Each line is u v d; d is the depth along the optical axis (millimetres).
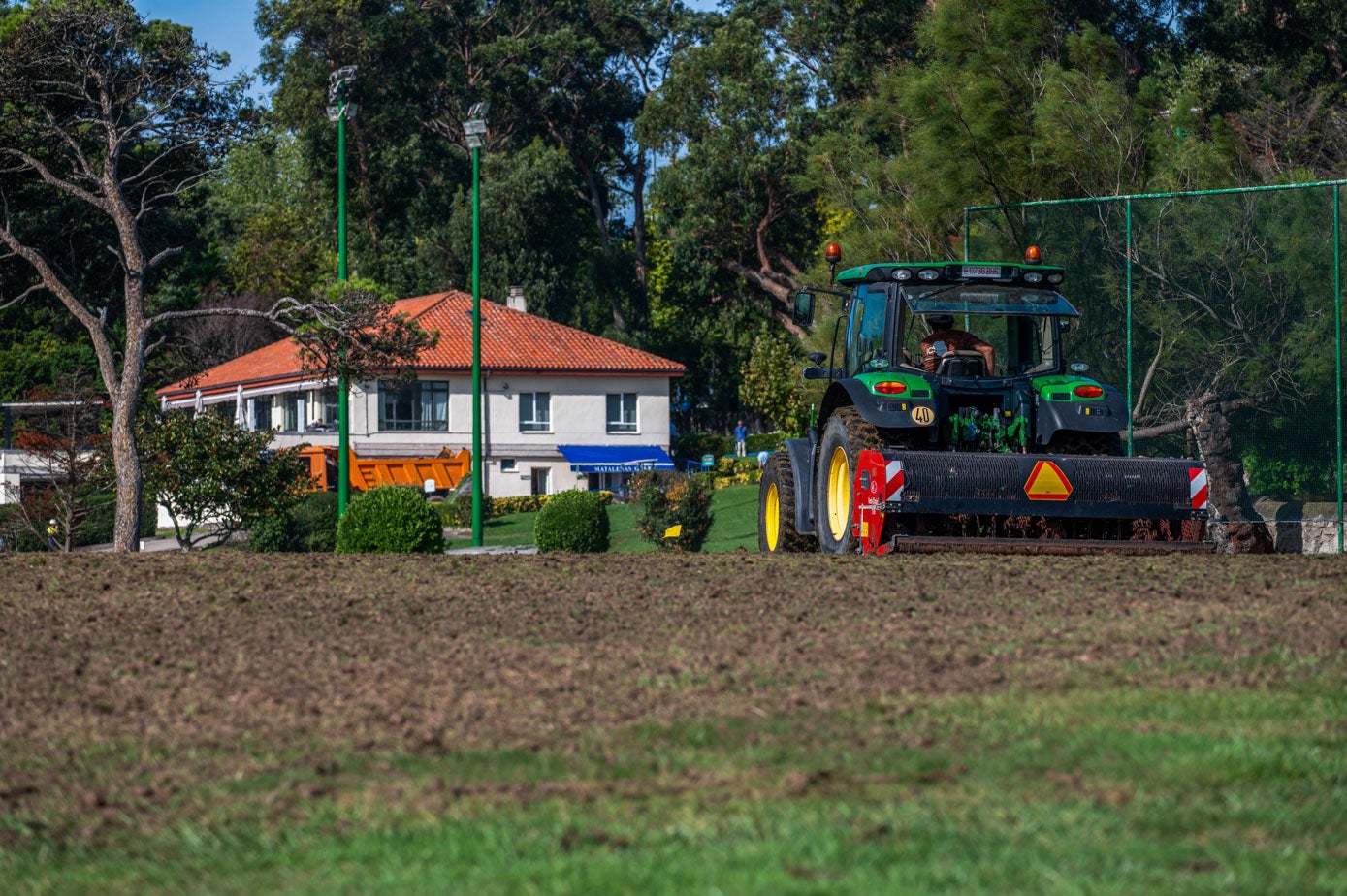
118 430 91875
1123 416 48406
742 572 40594
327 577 42000
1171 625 29453
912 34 167500
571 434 195625
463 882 14922
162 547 144125
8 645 30203
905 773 18594
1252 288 60969
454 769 19562
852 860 15188
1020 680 24438
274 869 15852
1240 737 19984
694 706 22969
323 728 22188
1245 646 26891
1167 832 16047
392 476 176375
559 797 18094
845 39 182625
